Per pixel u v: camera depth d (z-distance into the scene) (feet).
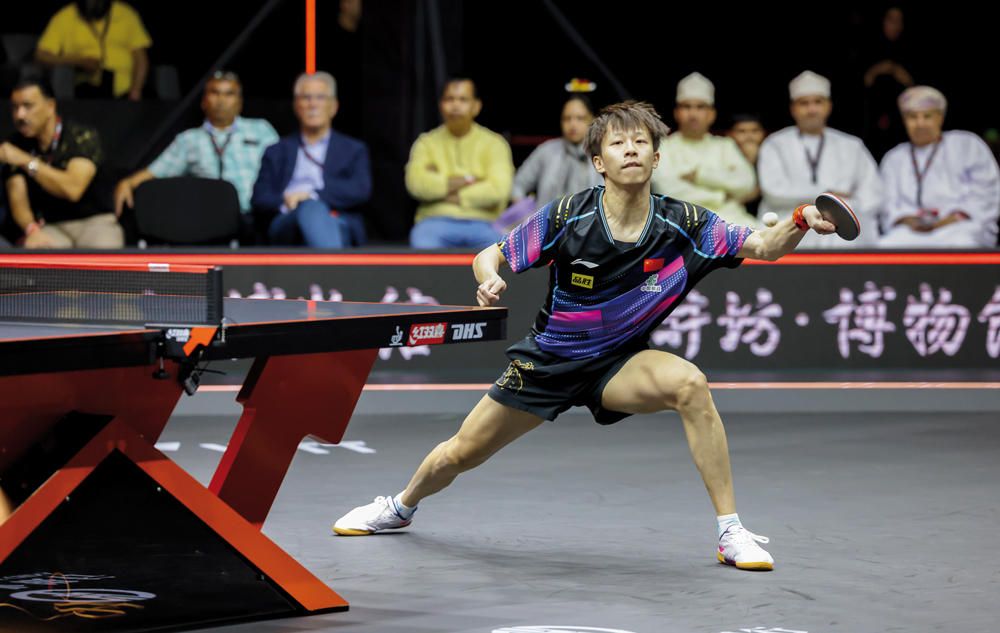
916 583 17.75
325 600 16.25
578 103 45.80
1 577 17.29
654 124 18.62
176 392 16.65
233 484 17.33
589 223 18.81
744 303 44.88
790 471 27.58
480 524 22.16
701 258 19.02
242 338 14.58
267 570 15.89
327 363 17.95
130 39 47.39
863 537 20.95
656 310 19.27
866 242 46.78
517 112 49.75
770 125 49.88
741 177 46.21
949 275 45.06
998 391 40.24
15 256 41.52
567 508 23.56
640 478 26.68
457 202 46.24
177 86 48.21
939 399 38.86
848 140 46.42
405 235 49.62
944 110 46.60
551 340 19.43
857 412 36.68
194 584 17.11
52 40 47.21
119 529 19.19
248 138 46.34
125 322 14.74
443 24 48.88
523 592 17.31
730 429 33.81
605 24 49.62
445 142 46.37
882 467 28.09
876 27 48.57
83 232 45.24
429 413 36.50
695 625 15.51
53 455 15.15
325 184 45.55
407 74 48.88
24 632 14.98
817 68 49.06
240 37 48.44
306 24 48.26
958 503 23.98
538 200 46.96
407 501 21.01
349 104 48.93
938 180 47.03
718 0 49.19
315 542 20.70
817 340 45.11
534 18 48.96
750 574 18.38
